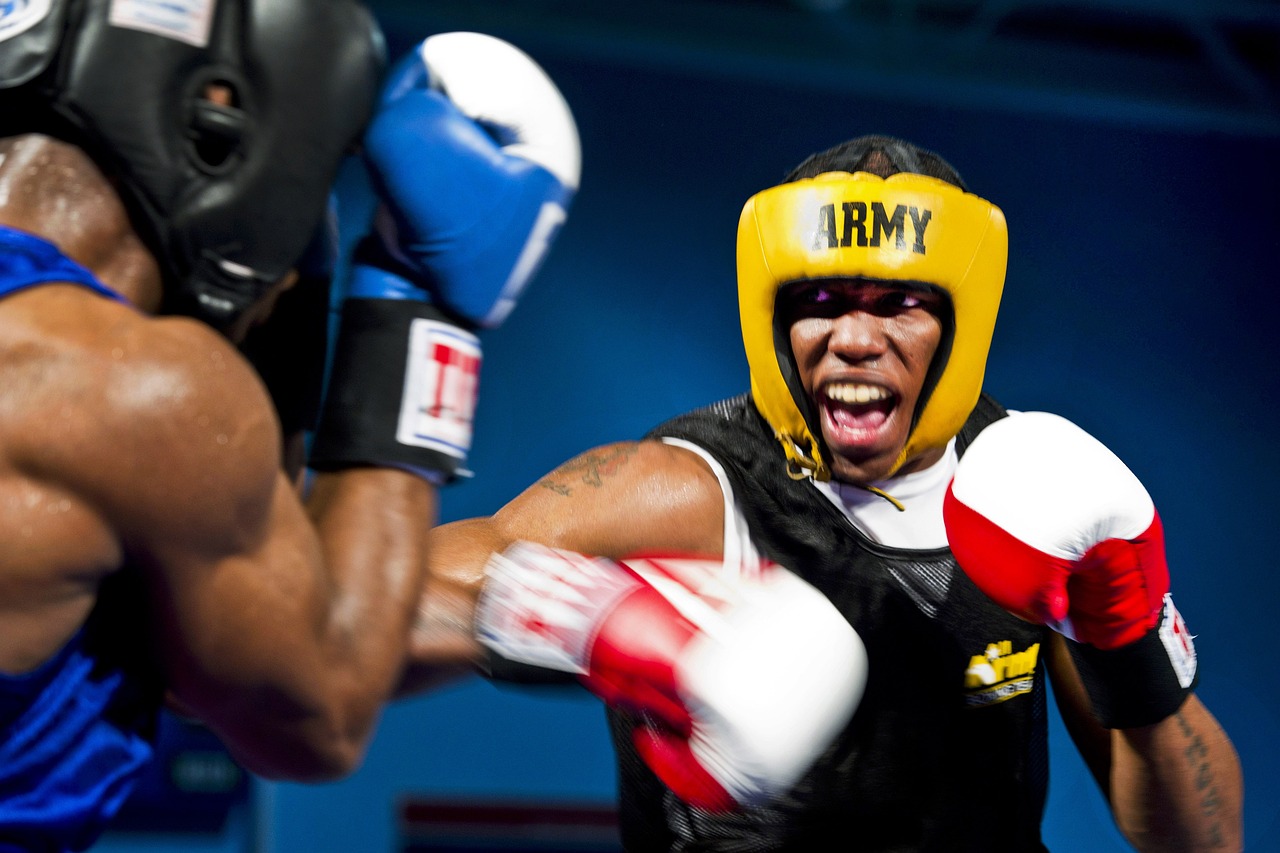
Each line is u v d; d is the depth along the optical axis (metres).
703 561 1.45
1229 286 7.68
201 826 4.67
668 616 1.32
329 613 1.23
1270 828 7.00
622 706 1.38
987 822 1.85
